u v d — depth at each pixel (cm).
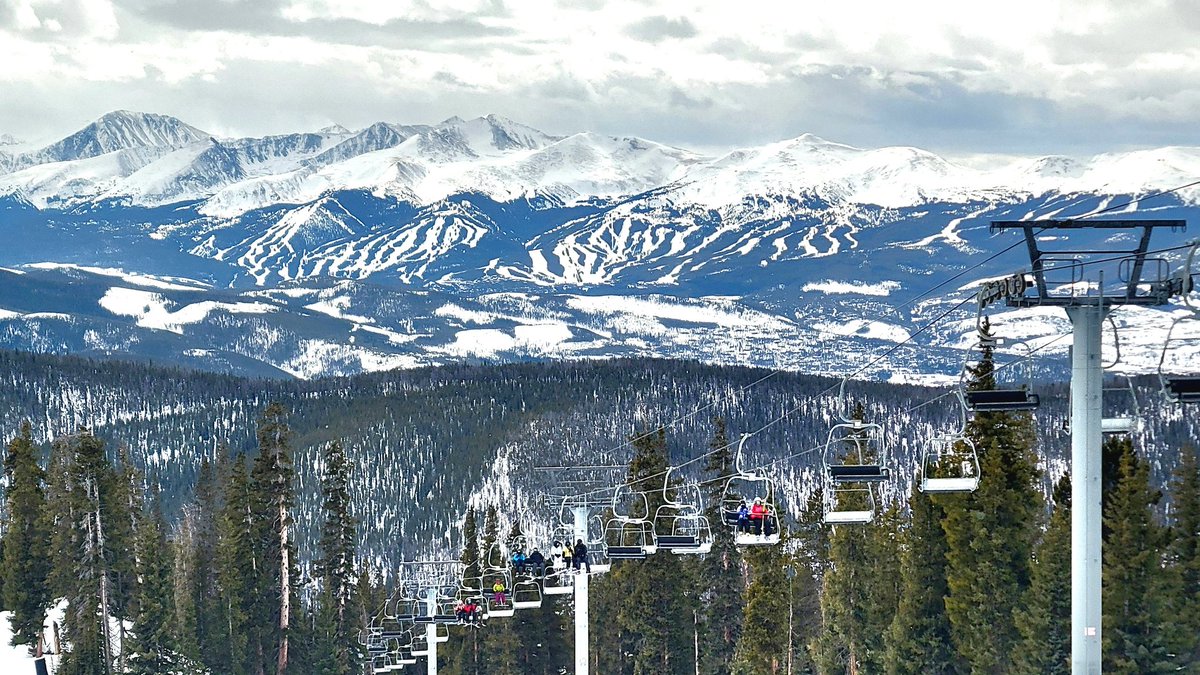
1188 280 4597
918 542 12319
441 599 14025
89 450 17050
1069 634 10762
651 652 16012
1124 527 10681
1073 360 4969
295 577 18188
